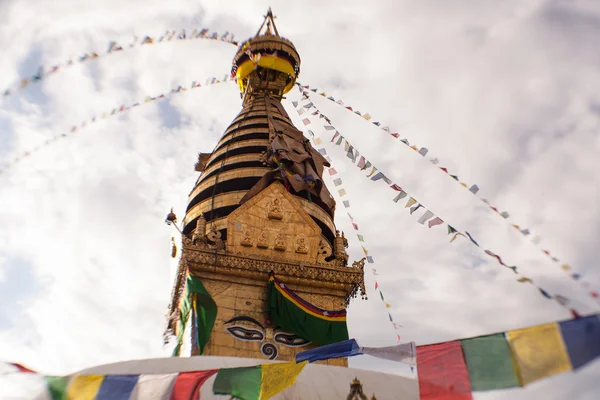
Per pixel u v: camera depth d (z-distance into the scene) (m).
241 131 34.75
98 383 15.91
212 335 24.77
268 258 26.98
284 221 28.66
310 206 30.80
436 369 14.22
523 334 13.38
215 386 16.31
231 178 31.70
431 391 14.00
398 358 14.92
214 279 26.25
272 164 31.69
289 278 26.77
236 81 39.59
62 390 15.58
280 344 25.11
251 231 28.12
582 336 12.39
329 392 20.23
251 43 39.09
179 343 25.83
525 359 13.16
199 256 26.25
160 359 20.12
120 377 16.11
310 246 28.12
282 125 34.38
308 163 31.61
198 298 25.12
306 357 16.45
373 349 15.49
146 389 16.31
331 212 31.86
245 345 24.78
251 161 32.28
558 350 12.61
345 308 26.91
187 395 16.47
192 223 31.33
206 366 19.92
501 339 13.67
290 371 16.34
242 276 26.53
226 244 27.59
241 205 28.80
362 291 27.25
